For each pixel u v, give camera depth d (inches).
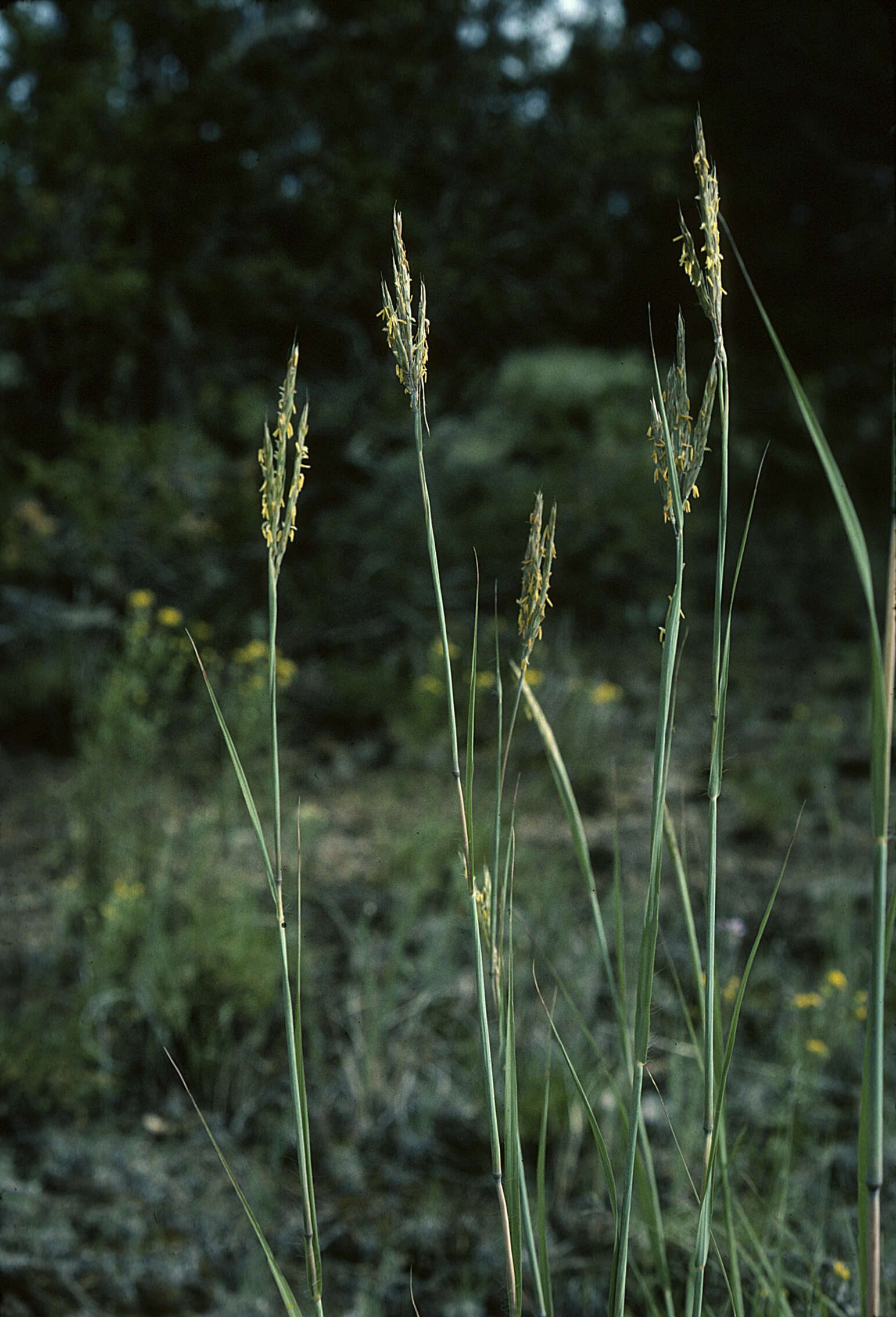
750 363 397.1
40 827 173.9
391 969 110.9
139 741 145.6
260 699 168.4
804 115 405.7
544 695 225.5
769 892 148.0
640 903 131.4
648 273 307.9
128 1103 105.0
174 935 125.0
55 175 244.1
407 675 241.9
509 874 36.6
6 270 247.6
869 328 419.8
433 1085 106.7
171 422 253.3
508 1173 36.0
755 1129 94.0
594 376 318.3
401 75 267.6
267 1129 102.1
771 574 334.6
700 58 400.2
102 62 249.6
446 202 275.4
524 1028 104.7
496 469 296.8
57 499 240.4
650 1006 34.6
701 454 32.2
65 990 122.2
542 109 290.8
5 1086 104.9
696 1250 36.5
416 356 31.8
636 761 207.8
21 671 232.5
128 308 245.9
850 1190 86.4
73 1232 87.7
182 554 249.3
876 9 377.1
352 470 285.6
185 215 257.1
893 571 31.1
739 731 227.3
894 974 104.0
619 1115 45.8
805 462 385.1
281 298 261.3
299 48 287.1
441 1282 84.0
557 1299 78.2
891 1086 99.2
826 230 426.6
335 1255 87.6
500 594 272.8
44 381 260.8
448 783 192.7
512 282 283.1
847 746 219.5
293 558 265.9
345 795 191.0
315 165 268.8
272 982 119.0
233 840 155.3
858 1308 68.1
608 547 292.8
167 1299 81.9
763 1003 116.4
